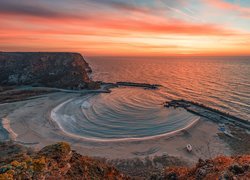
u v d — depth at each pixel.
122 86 149.62
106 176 24.34
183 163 46.81
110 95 119.31
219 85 137.25
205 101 103.94
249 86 127.94
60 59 175.12
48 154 21.94
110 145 57.44
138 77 196.50
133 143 58.50
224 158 23.23
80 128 70.38
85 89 132.12
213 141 58.91
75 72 151.50
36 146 55.47
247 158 21.05
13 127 68.19
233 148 54.62
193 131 66.06
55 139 60.81
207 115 80.88
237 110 87.50
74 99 107.81
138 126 72.19
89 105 96.31
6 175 16.05
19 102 98.88
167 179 25.92
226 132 64.50
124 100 107.00
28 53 184.50
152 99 110.06
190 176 22.48
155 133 66.31
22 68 162.50
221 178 15.88
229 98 105.12
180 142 58.62
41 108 89.94
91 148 55.50
